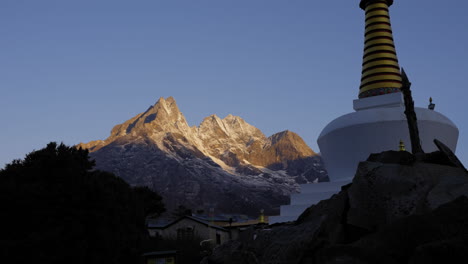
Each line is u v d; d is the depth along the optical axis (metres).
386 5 56.75
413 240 11.62
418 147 20.34
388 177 14.17
